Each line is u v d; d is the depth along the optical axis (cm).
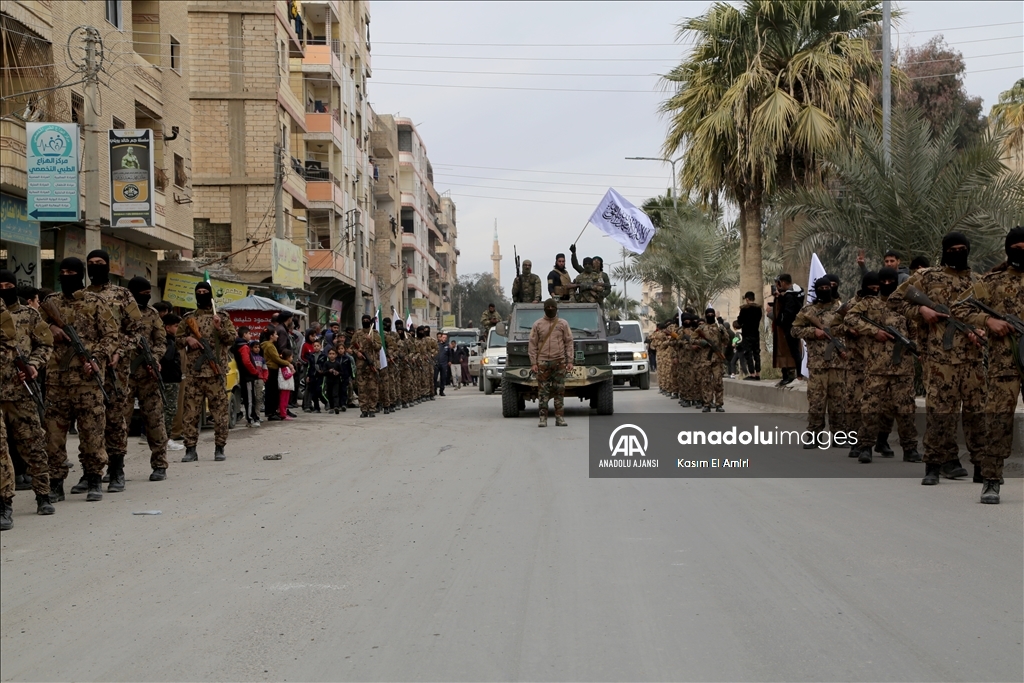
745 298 2581
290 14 4722
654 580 629
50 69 2208
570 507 887
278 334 2109
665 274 4103
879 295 1155
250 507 926
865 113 2575
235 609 591
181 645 530
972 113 3950
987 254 1706
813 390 1340
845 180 1831
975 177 1684
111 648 530
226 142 4131
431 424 1870
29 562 721
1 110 2184
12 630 565
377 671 482
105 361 1004
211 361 1312
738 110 2605
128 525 850
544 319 1725
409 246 8331
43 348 917
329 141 4962
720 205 2895
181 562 710
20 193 2138
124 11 2689
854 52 2589
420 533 786
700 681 459
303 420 2092
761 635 520
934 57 4122
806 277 2689
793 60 2622
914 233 1723
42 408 921
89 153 1895
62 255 2395
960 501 883
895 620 538
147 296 1127
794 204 1856
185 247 3017
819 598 582
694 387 2169
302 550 737
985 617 539
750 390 2348
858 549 700
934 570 638
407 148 8581
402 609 581
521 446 1404
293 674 482
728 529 779
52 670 500
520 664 486
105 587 649
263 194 4125
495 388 3388
